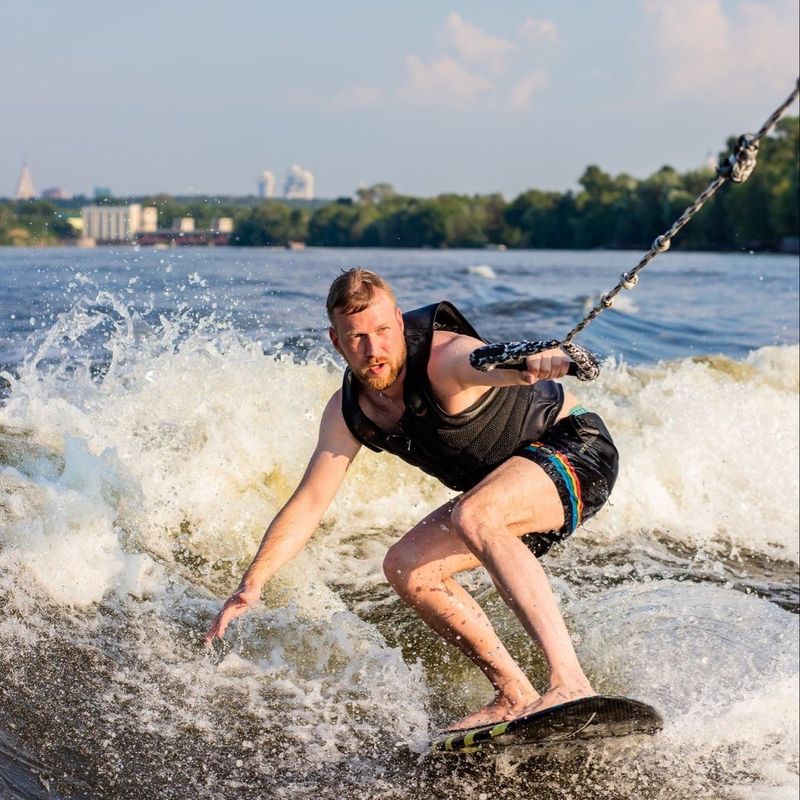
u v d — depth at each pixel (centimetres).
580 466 340
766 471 627
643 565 503
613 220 9100
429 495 538
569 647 317
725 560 534
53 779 287
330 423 352
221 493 475
